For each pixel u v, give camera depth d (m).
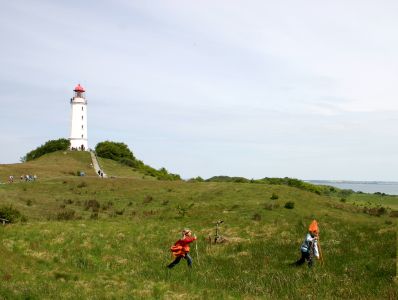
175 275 21.39
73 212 54.31
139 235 32.81
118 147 142.62
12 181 87.25
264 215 51.03
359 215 63.16
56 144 140.00
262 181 121.81
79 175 103.88
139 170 125.19
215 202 64.62
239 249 28.00
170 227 37.38
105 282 19.00
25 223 37.00
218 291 18.08
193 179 120.56
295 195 70.88
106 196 71.81
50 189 75.06
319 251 24.59
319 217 51.56
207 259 25.59
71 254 25.48
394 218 58.34
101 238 30.62
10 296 15.48
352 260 22.05
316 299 16.67
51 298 15.80
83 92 142.25
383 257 21.72
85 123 141.25
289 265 22.47
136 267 23.34
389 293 16.41
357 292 17.12
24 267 20.34
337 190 140.62
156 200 69.69
